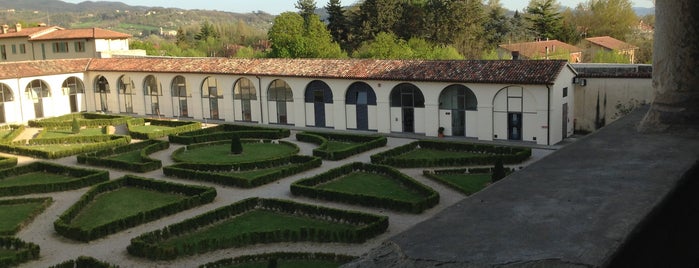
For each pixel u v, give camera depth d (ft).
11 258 70.85
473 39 345.51
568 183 18.76
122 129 180.65
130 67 206.80
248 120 187.21
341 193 94.32
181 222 81.05
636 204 16.21
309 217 87.51
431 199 90.43
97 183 110.22
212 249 74.33
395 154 130.00
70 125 184.85
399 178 106.93
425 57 262.26
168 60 205.36
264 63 183.32
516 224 14.79
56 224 82.58
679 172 19.70
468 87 144.97
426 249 13.35
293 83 173.47
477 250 13.15
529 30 370.73
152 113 207.92
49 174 122.21
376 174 113.70
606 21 351.46
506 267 12.36
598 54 237.66
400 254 13.32
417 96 154.30
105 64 215.31
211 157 133.18
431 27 343.26
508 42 356.79
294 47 301.43
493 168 107.34
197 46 477.77
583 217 15.24
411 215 87.30
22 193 104.42
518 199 17.06
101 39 255.29
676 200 18.28
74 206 92.07
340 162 125.59
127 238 80.28
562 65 136.15
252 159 129.90
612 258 12.84
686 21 26.66
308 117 174.29
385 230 80.07
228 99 187.93
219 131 167.84
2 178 118.42
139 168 119.65
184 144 150.00
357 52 320.50
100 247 77.10
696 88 27.35
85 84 219.41
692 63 27.12
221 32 567.18
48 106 209.26
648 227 15.33
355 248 74.08
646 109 37.70
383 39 280.72
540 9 362.33
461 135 149.89
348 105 165.78
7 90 197.47
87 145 146.41
